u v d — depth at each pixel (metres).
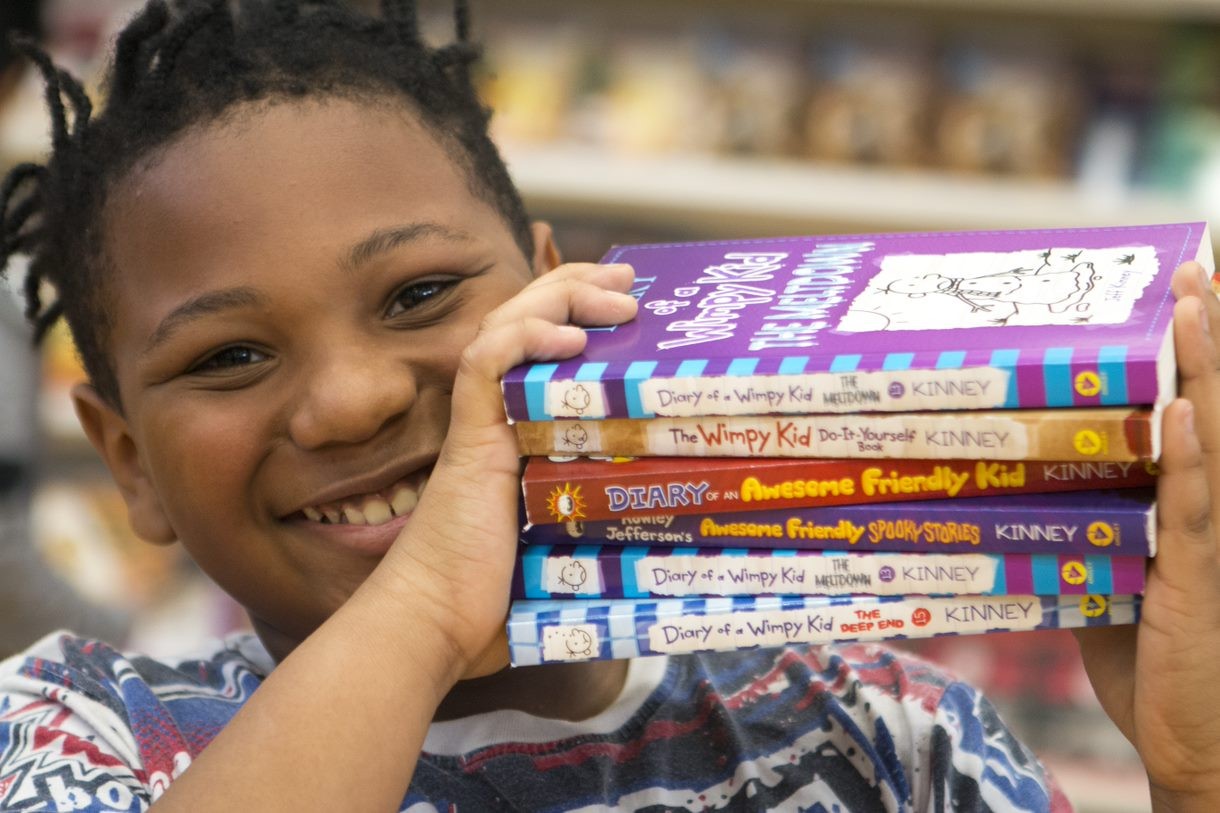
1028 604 0.84
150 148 1.09
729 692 1.23
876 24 2.99
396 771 0.91
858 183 2.81
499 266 1.12
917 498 0.84
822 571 0.86
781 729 1.20
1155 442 0.78
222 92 1.09
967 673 2.72
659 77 2.92
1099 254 0.98
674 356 0.88
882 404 0.82
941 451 0.82
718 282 1.03
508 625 0.90
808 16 3.00
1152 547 0.81
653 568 0.89
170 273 1.06
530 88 2.89
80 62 2.82
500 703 1.15
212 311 1.04
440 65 1.27
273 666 1.25
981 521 0.83
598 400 0.87
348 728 0.90
